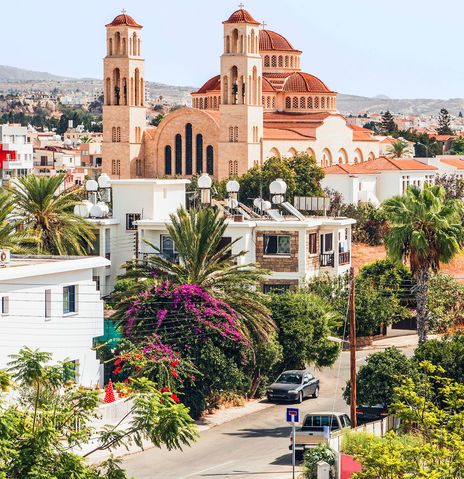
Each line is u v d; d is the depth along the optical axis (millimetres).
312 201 150000
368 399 102750
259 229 134875
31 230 127188
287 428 104000
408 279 149125
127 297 111250
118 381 108000
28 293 97062
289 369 119438
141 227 137000
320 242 139625
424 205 124500
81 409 69688
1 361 94625
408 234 124375
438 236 124125
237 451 96312
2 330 94812
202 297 108688
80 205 143000
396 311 143250
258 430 103375
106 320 113125
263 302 116625
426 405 84500
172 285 109750
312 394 115375
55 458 65500
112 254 142875
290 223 134375
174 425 67500
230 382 107688
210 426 104750
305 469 86688
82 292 102562
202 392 107062
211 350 107000
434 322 147125
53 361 99125
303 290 128625
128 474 88562
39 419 68125
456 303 148000
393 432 79688
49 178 133750
